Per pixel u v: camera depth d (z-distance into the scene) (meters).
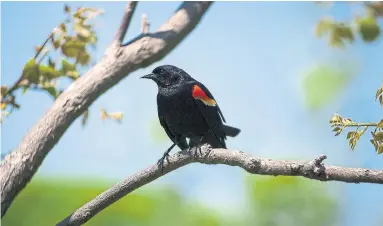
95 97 9.88
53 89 10.34
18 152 9.30
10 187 9.12
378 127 8.72
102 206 9.75
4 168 9.22
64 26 10.11
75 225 9.73
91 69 10.07
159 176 9.91
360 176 8.34
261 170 8.85
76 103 9.73
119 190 9.78
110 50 10.27
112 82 10.08
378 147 8.74
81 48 10.12
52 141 9.49
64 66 10.33
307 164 8.54
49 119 9.53
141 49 10.30
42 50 10.17
